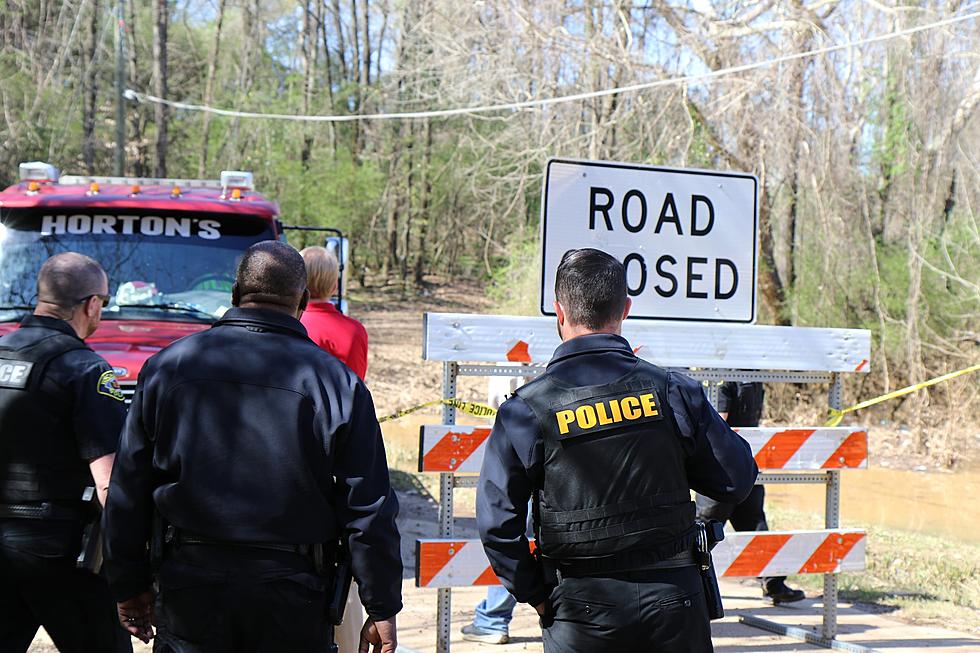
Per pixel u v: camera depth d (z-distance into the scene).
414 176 44.94
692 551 3.15
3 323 6.84
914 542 9.23
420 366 24.38
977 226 16.45
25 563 3.49
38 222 7.19
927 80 16.05
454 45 20.78
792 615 6.53
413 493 10.55
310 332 4.77
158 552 2.95
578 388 3.15
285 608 2.85
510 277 24.33
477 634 5.68
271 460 2.89
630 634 3.03
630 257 5.51
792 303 17.62
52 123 32.03
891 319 16.59
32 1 32.03
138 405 2.99
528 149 19.86
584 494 3.07
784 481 5.69
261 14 45.53
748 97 16.45
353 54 48.34
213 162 39.34
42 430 3.52
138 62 40.75
